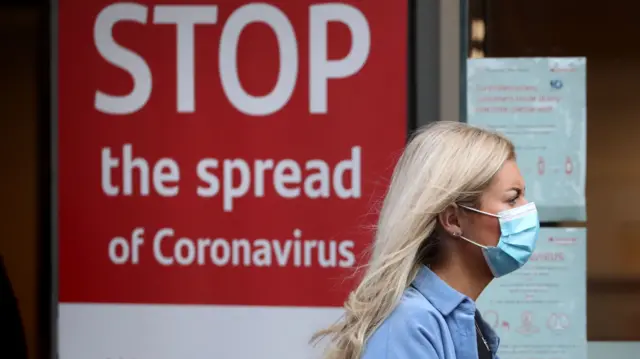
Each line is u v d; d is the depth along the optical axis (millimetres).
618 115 13336
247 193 13320
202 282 13398
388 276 7562
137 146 13438
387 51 13031
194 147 13367
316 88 13156
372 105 13086
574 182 13383
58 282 13586
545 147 13359
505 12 13328
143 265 13469
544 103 13344
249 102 13273
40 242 13859
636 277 13367
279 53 13195
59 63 13523
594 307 13438
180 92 13367
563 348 13406
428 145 7758
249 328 13359
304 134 13211
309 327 13273
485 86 13305
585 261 13383
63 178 13555
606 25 13289
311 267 13250
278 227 13281
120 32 13406
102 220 13523
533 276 13422
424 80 13188
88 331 13562
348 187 13156
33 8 13820
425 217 7559
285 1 13148
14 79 13891
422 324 7254
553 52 13344
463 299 7551
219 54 13281
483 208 7637
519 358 13422
